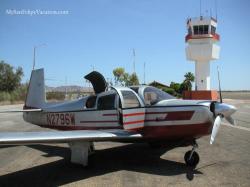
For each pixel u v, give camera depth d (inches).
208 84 1556.3
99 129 294.8
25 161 283.9
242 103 1421.0
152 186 205.8
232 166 254.1
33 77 391.5
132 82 2172.7
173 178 223.0
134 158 288.0
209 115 247.6
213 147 334.0
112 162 274.5
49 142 221.6
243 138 396.2
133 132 266.1
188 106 254.7
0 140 205.3
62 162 278.7
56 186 211.2
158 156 293.9
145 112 273.1
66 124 332.2
